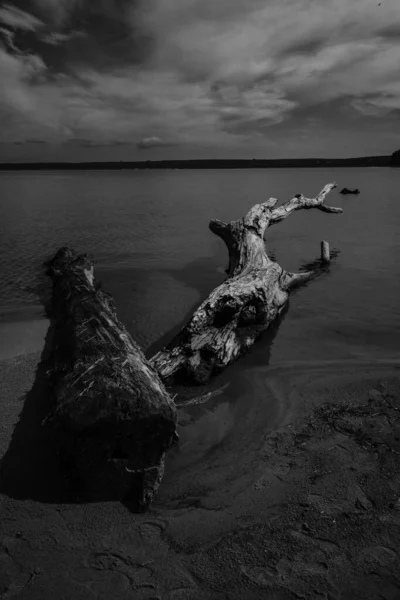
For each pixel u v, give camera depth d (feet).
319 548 9.42
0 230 52.06
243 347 19.17
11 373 17.26
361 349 19.65
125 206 79.92
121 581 8.77
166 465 12.34
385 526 9.89
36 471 11.96
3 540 9.74
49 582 8.75
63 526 10.20
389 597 8.31
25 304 25.89
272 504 10.74
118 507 10.89
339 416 14.25
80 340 15.03
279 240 46.01
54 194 113.29
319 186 128.67
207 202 86.22
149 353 19.60
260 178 206.59
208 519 10.37
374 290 27.96
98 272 33.17
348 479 11.40
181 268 34.37
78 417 10.80
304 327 22.34
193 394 16.29
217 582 8.73
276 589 8.55
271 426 13.97
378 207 70.85
